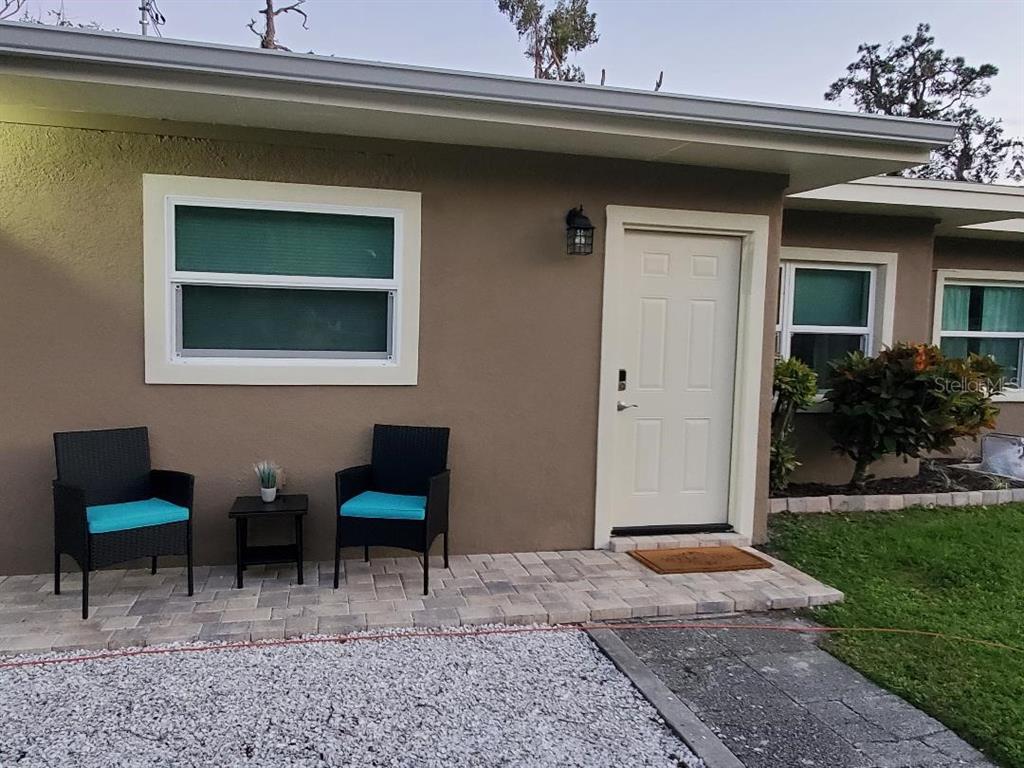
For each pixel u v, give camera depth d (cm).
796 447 672
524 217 448
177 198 400
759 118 394
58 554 364
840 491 638
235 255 415
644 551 467
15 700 271
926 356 614
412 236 432
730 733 265
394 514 387
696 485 504
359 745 248
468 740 254
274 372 421
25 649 308
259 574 410
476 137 412
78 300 396
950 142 427
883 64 2292
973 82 2231
